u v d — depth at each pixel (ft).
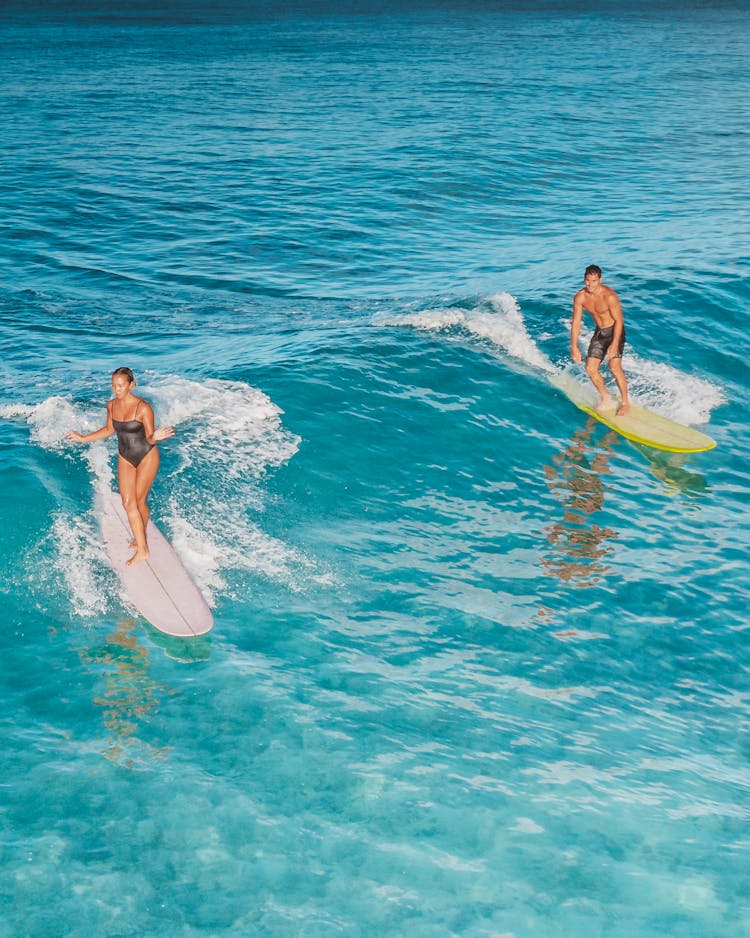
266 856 19.48
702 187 89.97
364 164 97.55
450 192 88.17
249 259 68.33
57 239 72.28
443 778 21.80
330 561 29.81
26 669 24.32
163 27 280.72
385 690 24.56
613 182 92.84
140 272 64.95
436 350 44.62
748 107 141.38
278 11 358.43
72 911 18.03
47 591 27.17
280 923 18.10
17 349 48.70
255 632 26.35
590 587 29.78
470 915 18.48
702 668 26.71
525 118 126.52
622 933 18.31
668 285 54.13
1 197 83.76
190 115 127.54
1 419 36.65
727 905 19.06
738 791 22.33
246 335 49.80
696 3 427.33
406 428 38.11
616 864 19.85
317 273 65.10
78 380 42.37
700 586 30.30
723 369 46.03
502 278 60.23
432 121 122.62
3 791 20.54
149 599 27.12
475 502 34.24
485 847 20.04
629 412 40.73
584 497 35.17
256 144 107.76
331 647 26.03
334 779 21.53
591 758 22.90
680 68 190.90
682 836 20.72
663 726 24.36
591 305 39.14
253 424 36.86
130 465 27.84
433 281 61.82
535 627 27.73
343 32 266.98
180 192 86.84
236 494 32.50
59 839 19.52
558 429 39.68
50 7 372.99
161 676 24.39
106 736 22.34
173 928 17.85
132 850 19.40
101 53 208.13
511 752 22.81
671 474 37.14
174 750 22.04
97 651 25.14
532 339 46.70
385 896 18.78
